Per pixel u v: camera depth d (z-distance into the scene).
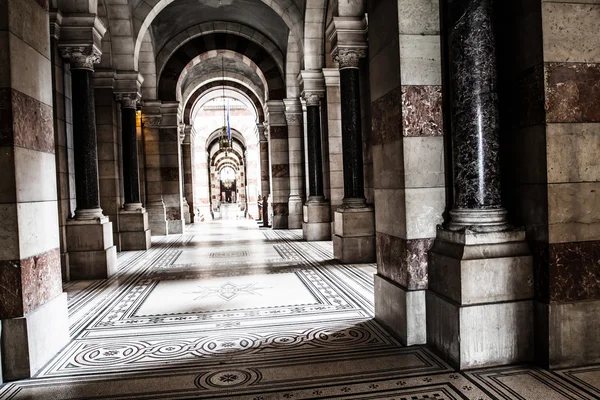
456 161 4.32
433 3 4.66
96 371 4.14
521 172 4.13
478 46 4.17
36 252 4.37
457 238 4.11
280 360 4.26
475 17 4.17
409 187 4.60
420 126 4.63
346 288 7.20
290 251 11.70
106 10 11.52
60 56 8.90
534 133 3.93
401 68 4.59
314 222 13.80
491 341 3.94
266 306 6.27
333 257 10.42
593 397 3.29
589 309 3.90
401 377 3.78
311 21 12.62
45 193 4.62
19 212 4.07
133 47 12.07
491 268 3.94
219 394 3.60
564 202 3.86
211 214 31.64
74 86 8.79
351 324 5.31
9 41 4.01
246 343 4.77
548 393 3.38
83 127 8.83
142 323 5.64
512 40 4.15
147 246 12.93
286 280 8.01
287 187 18.53
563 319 3.85
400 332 4.70
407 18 4.60
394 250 4.92
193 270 9.40
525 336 4.00
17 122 4.10
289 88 17.33
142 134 16.73
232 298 6.82
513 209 4.27
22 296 4.07
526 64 3.98
